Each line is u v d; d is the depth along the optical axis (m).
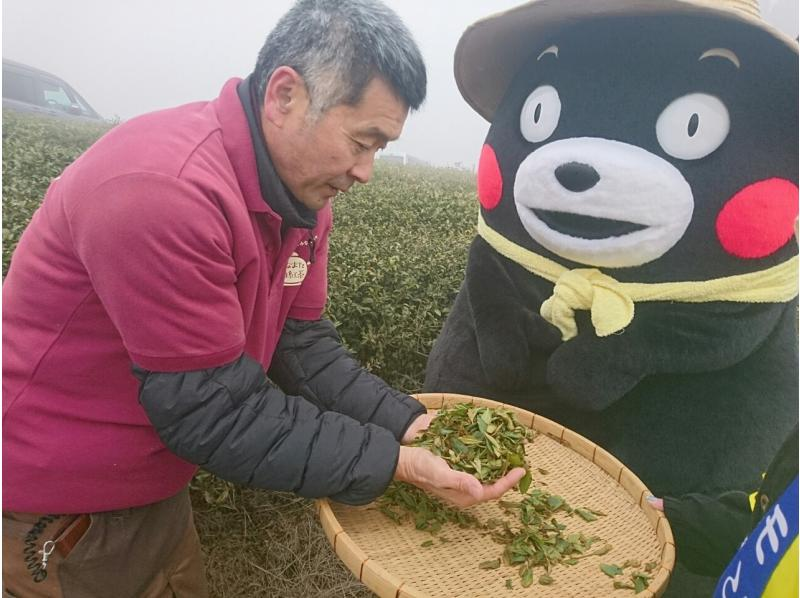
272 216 1.25
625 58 1.80
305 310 1.67
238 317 1.21
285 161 1.24
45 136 5.31
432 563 1.33
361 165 1.26
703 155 1.70
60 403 1.27
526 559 1.35
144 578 1.48
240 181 1.22
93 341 1.23
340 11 1.14
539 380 2.03
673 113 1.72
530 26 1.98
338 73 1.14
